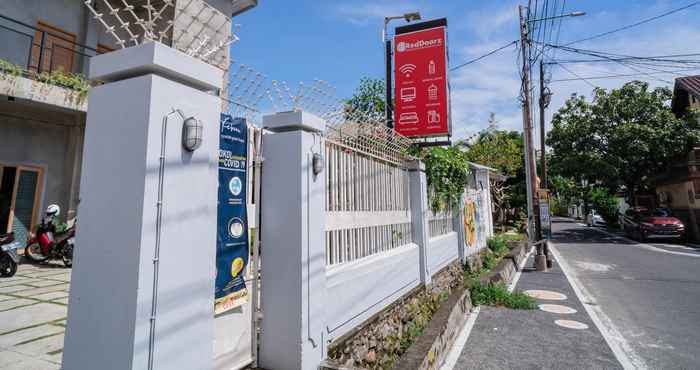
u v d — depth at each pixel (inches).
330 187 151.3
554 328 213.2
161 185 74.0
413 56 344.2
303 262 114.3
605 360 169.0
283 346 113.0
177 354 75.5
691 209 688.4
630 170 771.4
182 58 79.9
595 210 1295.5
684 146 690.8
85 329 73.4
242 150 112.0
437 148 307.7
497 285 286.5
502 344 188.9
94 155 78.0
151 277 71.1
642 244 643.5
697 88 791.7
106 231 74.0
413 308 218.7
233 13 426.3
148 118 72.4
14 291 208.4
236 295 105.9
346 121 160.9
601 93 794.2
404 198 238.1
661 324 219.3
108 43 391.2
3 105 301.1
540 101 579.2
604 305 262.2
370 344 162.4
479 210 470.6
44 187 331.3
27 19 328.2
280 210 118.6
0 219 308.3
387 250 205.2
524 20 462.6
